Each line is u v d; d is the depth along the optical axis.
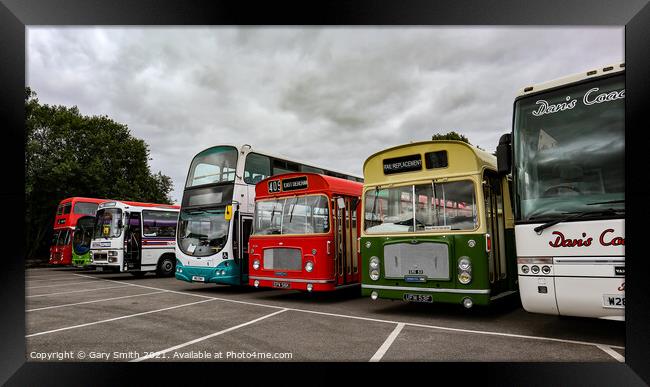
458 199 8.02
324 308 9.93
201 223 13.61
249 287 15.38
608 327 7.35
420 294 8.12
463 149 8.10
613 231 5.47
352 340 6.62
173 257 20.77
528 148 6.43
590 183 5.80
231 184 13.24
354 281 11.36
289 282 10.84
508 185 9.54
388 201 8.87
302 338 6.81
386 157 9.05
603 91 5.96
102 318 8.97
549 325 7.57
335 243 10.66
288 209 11.30
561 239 5.84
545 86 6.46
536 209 6.14
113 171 38.38
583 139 5.98
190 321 8.48
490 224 8.13
